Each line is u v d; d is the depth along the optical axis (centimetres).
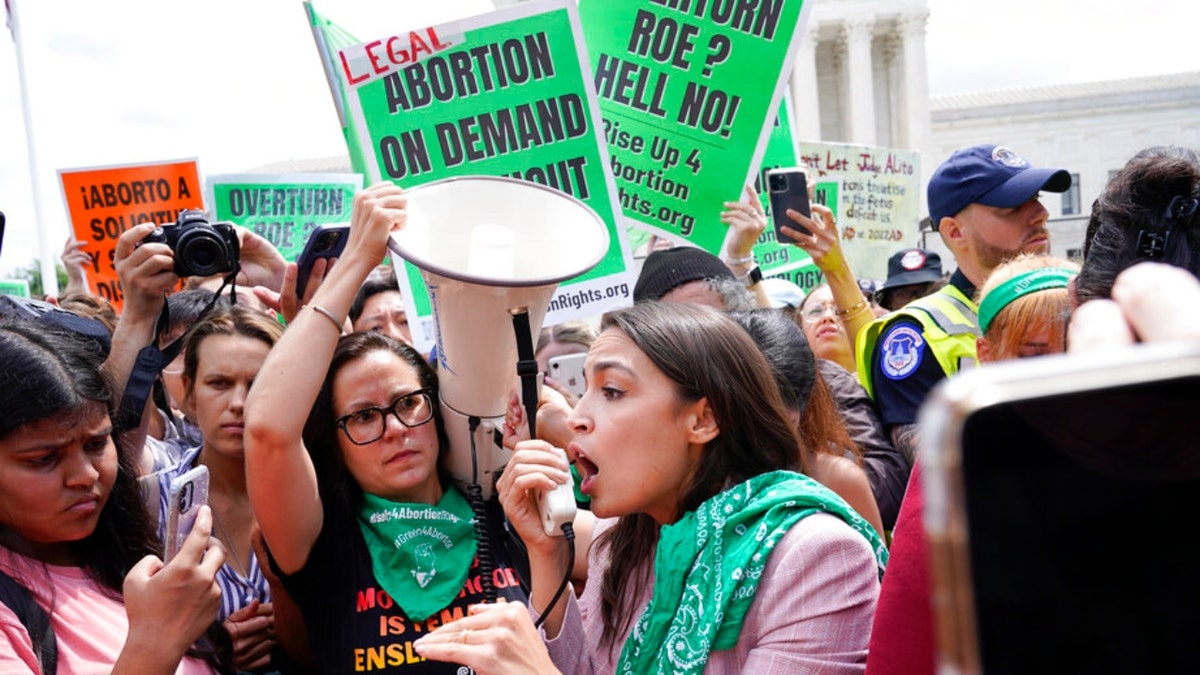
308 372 252
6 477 224
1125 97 4666
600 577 258
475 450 271
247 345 347
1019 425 61
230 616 310
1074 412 61
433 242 266
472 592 270
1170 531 65
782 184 494
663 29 495
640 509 234
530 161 418
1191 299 79
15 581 226
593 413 234
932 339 379
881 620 173
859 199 991
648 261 442
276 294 365
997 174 391
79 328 337
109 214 701
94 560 249
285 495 255
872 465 371
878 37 5056
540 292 247
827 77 5225
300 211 670
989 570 60
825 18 4778
